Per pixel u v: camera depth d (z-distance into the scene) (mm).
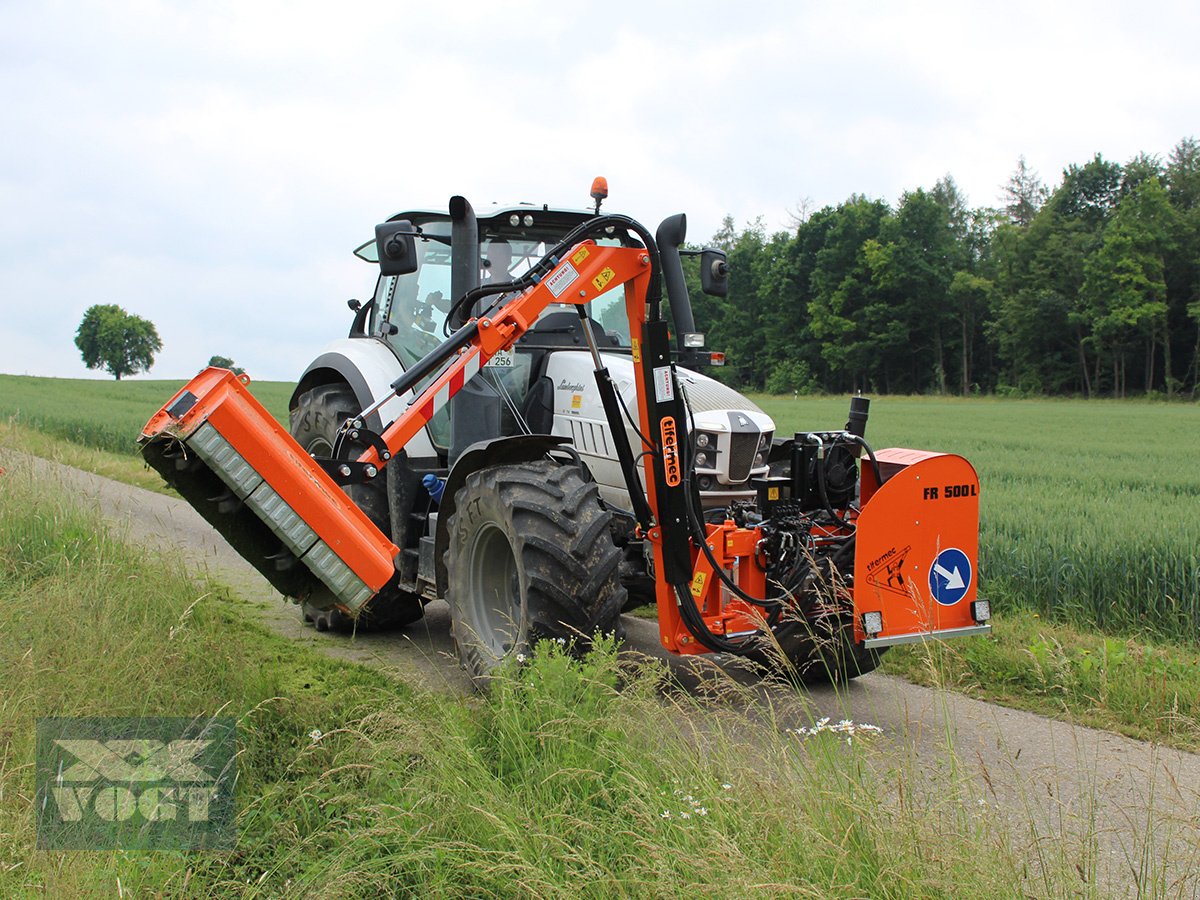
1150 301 58625
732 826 2852
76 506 7016
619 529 5242
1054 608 7152
